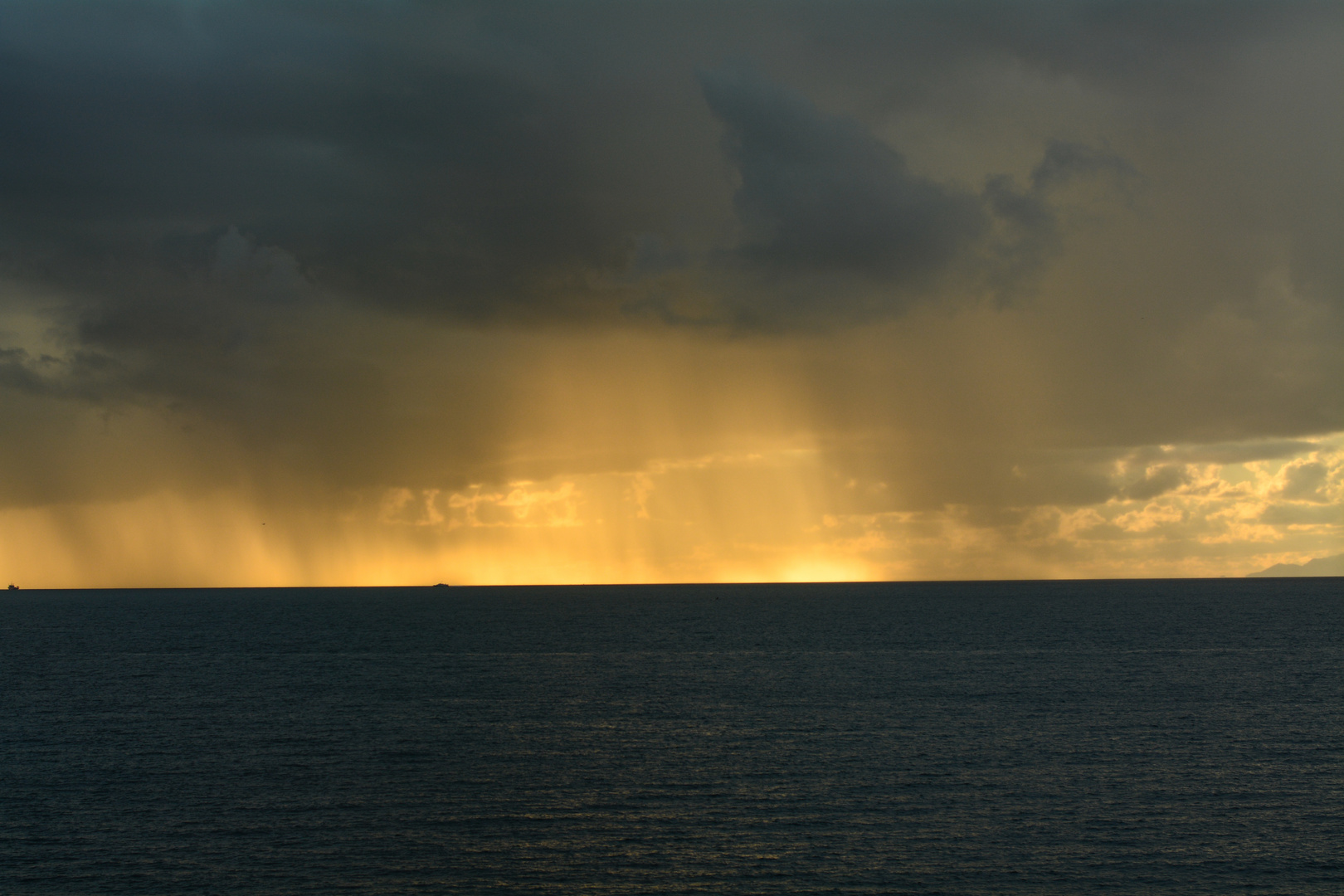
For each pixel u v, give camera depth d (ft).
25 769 193.57
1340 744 215.31
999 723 241.96
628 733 229.25
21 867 139.33
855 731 231.50
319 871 138.21
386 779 186.19
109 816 162.91
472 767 195.83
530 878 135.95
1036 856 144.46
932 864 140.97
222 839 151.53
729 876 136.67
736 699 284.20
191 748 212.64
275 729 235.20
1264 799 172.24
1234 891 131.95
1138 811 165.58
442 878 135.74
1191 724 239.30
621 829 156.56
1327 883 134.62
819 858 143.64
